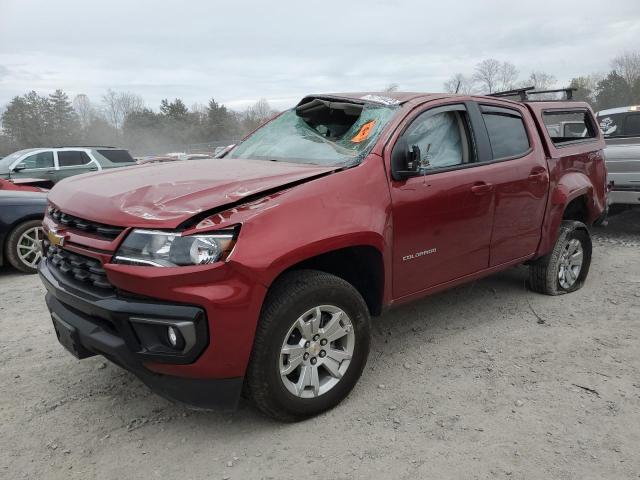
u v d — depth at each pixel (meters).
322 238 2.87
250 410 3.19
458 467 2.67
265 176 3.06
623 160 7.37
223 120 71.75
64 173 13.95
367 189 3.19
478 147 4.04
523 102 4.89
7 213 6.12
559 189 4.82
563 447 2.82
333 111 4.16
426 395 3.35
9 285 5.84
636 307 4.88
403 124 3.52
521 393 3.37
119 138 70.00
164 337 2.61
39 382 3.55
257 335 2.75
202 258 2.53
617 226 8.84
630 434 2.93
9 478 2.60
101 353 2.81
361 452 2.79
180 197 2.76
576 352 3.95
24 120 65.44
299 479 2.60
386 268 3.34
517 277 5.79
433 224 3.60
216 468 2.68
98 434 2.97
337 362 3.14
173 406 3.25
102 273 2.68
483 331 4.36
